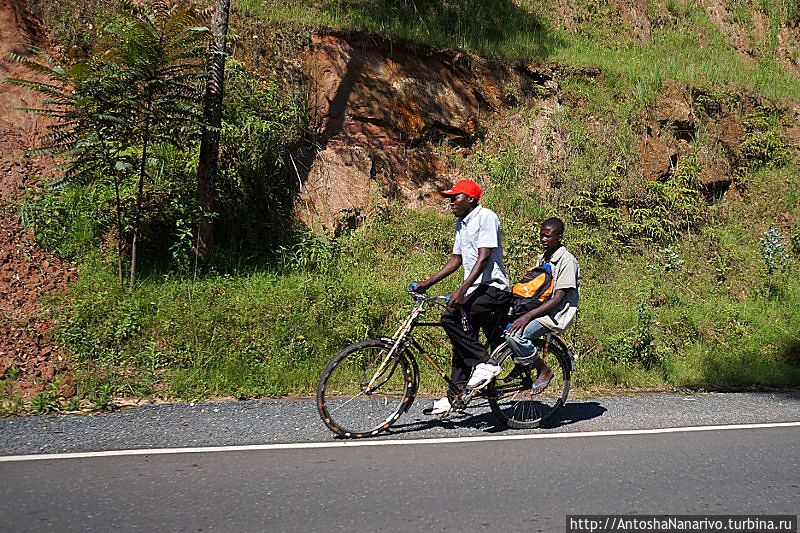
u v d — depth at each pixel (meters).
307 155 10.00
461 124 11.30
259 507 3.69
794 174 13.17
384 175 10.39
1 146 8.70
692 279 10.55
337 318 7.69
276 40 10.63
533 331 5.62
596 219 10.91
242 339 7.12
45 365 6.37
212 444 4.80
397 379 5.46
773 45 17.02
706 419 6.02
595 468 4.53
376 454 4.70
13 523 3.40
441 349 7.50
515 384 5.64
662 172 12.14
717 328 9.46
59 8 9.96
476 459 4.66
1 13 9.50
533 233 10.23
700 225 11.70
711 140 12.88
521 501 3.89
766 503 3.99
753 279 10.89
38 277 7.53
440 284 8.82
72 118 7.33
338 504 3.76
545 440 5.21
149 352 6.70
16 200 8.26
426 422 5.61
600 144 11.91
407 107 10.94
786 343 9.34
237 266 8.45
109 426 5.13
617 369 7.74
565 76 12.62
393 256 9.57
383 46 11.19
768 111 13.91
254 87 9.92
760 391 7.70
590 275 10.11
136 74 7.11
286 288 8.11
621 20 15.56
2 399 5.73
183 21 7.43
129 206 8.33
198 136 8.07
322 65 10.66
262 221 9.17
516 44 12.98
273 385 6.58
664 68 13.66
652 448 5.05
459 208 5.39
